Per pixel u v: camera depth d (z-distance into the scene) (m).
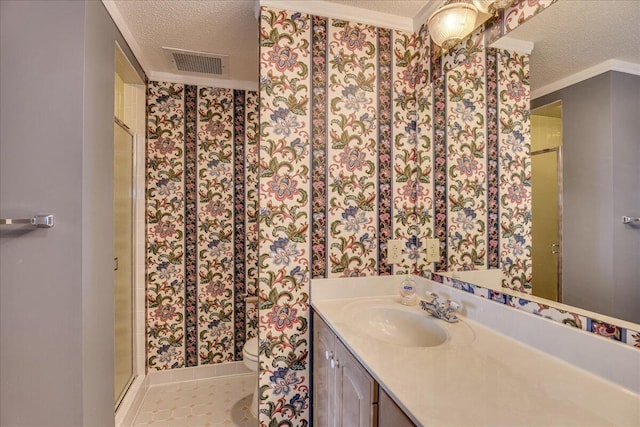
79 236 1.19
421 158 1.60
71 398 1.19
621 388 0.74
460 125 1.35
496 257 1.16
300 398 1.49
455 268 1.37
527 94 1.04
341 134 1.54
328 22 1.52
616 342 0.76
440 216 1.48
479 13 1.25
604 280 0.78
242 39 1.81
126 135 1.98
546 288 0.95
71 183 1.19
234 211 2.34
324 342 1.28
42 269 1.17
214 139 2.31
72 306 1.19
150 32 1.74
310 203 1.49
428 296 1.50
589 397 0.71
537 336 0.95
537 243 1.00
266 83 1.44
